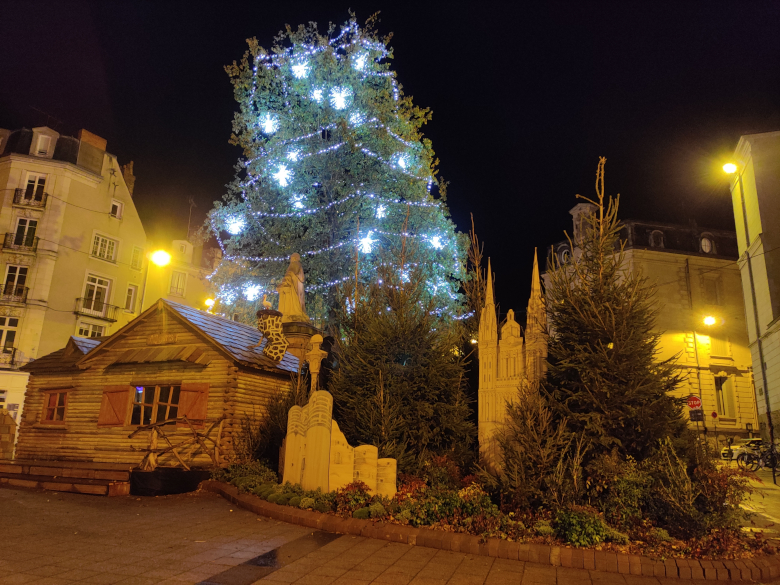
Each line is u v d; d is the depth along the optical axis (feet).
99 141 132.05
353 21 94.89
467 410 41.88
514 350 40.50
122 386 51.62
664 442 30.55
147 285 140.87
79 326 123.44
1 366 110.01
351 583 21.17
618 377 31.96
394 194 91.56
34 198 120.47
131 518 31.35
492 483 31.86
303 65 92.84
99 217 129.90
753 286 88.63
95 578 20.52
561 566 24.49
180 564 22.70
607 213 36.94
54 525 28.81
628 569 23.82
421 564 23.95
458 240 91.71
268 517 32.37
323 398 35.06
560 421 32.68
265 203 89.71
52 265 118.83
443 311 82.53
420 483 35.06
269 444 45.55
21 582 19.67
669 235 129.59
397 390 39.75
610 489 29.04
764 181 84.12
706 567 23.48
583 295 34.55
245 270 90.43
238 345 50.98
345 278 82.94
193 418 47.21
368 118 91.91
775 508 40.75
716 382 124.77
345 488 32.86
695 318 124.06
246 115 93.04
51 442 54.49
